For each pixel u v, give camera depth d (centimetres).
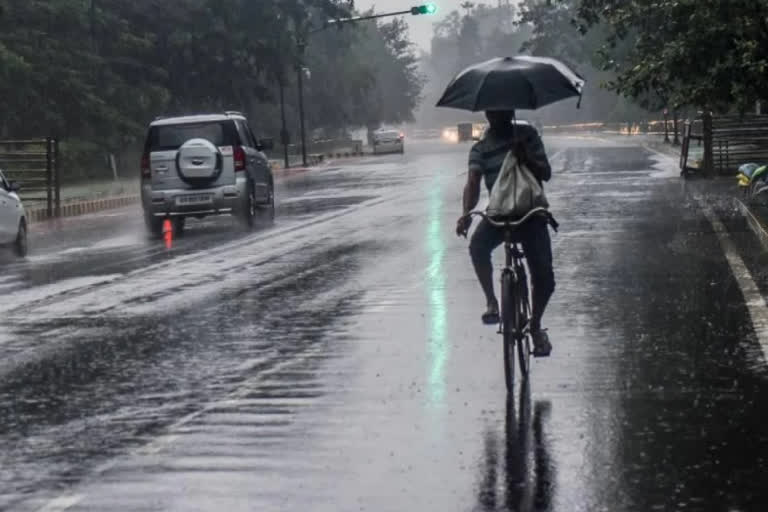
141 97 12669
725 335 2488
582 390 2016
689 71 4462
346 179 10562
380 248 4450
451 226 5278
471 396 1991
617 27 5100
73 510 1427
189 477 1551
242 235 5294
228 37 14012
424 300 3111
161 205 5644
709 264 3662
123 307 3155
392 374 2189
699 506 1383
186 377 2216
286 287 3456
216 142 5672
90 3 12381
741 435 1702
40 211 7550
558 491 1452
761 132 8644
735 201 6066
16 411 1972
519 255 2139
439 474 1538
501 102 2078
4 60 10512
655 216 5434
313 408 1933
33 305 3244
